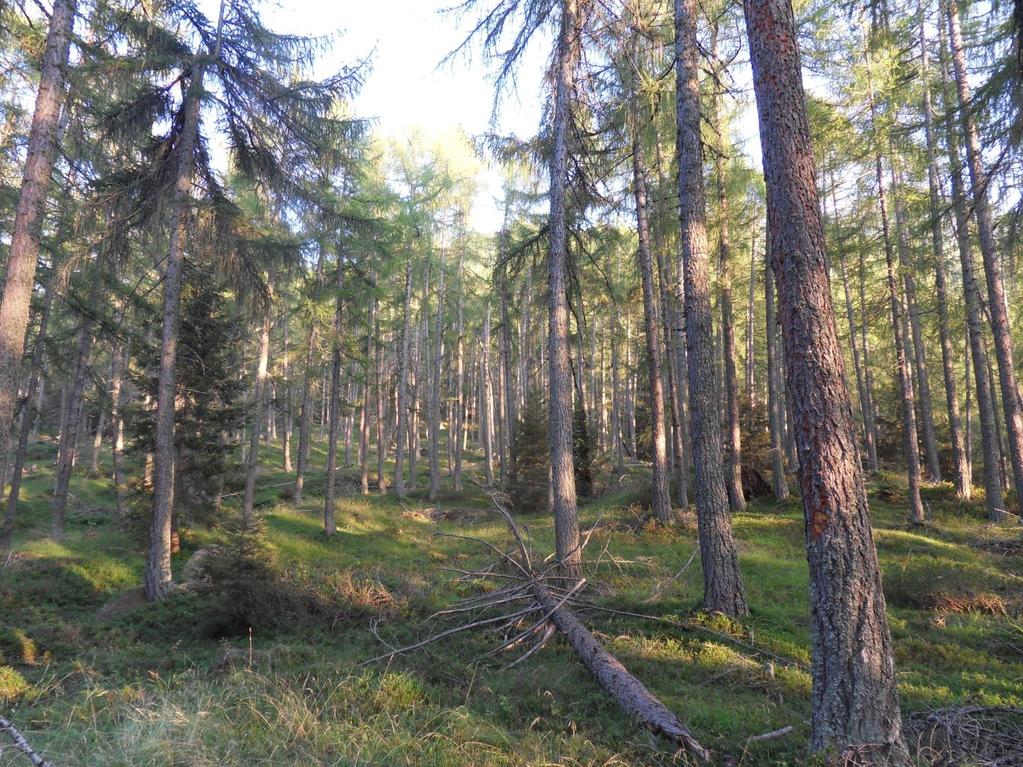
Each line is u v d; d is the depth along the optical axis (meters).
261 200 14.72
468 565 12.23
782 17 4.61
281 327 25.58
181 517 14.76
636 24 9.45
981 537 13.07
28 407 15.38
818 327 4.25
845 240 15.83
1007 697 5.25
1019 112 6.56
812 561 4.14
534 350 25.42
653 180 16.31
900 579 9.20
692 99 8.43
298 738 4.09
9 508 14.95
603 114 10.81
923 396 20.58
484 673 6.10
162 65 11.17
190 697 4.91
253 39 11.64
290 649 6.88
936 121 7.71
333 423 17.88
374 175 22.62
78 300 12.19
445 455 41.16
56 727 4.41
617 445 27.28
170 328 11.61
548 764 3.86
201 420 15.12
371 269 18.91
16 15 8.88
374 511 21.41
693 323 8.24
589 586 9.18
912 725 4.38
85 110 9.91
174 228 11.84
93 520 18.75
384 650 6.99
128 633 9.02
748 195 17.92
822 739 3.91
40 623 9.44
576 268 12.02
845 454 4.11
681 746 4.19
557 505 9.35
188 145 11.88
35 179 8.05
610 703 5.18
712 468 7.98
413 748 4.07
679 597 8.88
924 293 19.50
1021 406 13.81
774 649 6.63
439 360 26.78
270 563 9.14
